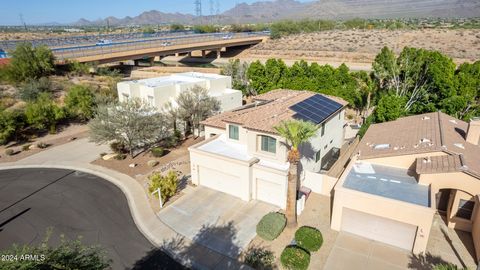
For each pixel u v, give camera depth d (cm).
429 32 9919
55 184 2578
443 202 2027
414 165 2139
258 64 4894
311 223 2017
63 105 4378
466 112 3478
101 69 6581
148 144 3269
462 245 1781
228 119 2514
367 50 8756
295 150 1808
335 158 3086
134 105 2988
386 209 1758
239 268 1647
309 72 4666
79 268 1148
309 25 13375
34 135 3728
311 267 1647
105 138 2883
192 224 2016
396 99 3294
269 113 2531
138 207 2212
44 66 5494
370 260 1694
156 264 1695
